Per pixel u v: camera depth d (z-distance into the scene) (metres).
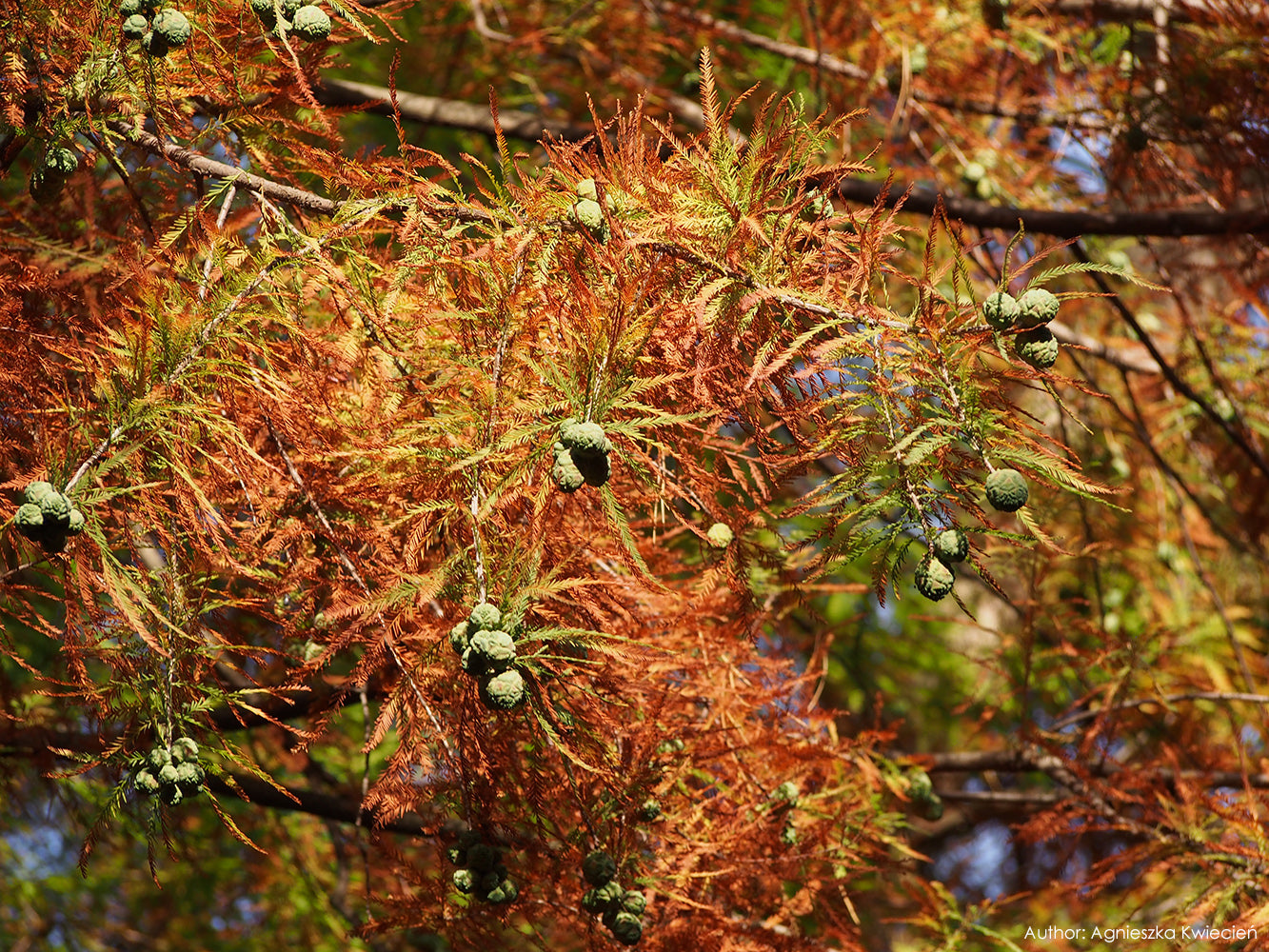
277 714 2.51
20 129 2.20
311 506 2.15
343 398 2.17
